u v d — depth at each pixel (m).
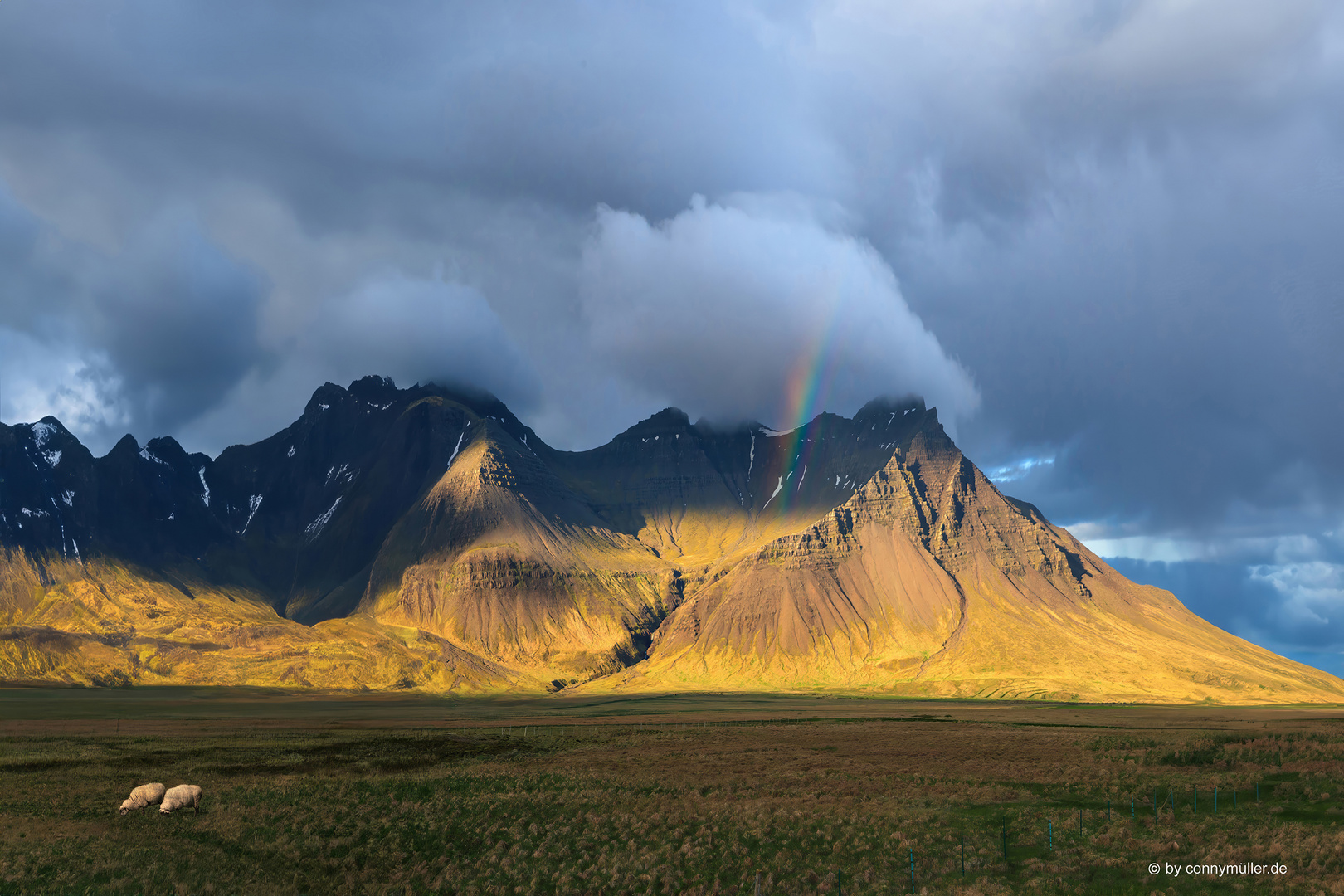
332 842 59.09
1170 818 60.34
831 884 49.28
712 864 54.16
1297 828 55.41
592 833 61.34
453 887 51.59
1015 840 56.22
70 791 77.50
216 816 65.81
